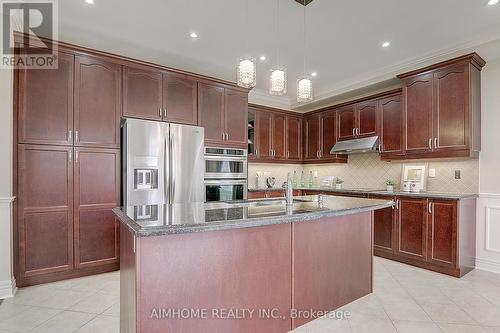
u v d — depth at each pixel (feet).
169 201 11.16
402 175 13.61
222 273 5.47
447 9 8.63
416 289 8.91
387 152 13.42
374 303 7.93
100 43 11.02
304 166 19.26
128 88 10.82
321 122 17.10
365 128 14.53
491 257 10.68
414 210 11.23
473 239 10.91
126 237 5.63
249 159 15.93
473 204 10.97
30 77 9.12
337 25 9.63
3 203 8.27
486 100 10.93
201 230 4.64
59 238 9.52
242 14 9.05
